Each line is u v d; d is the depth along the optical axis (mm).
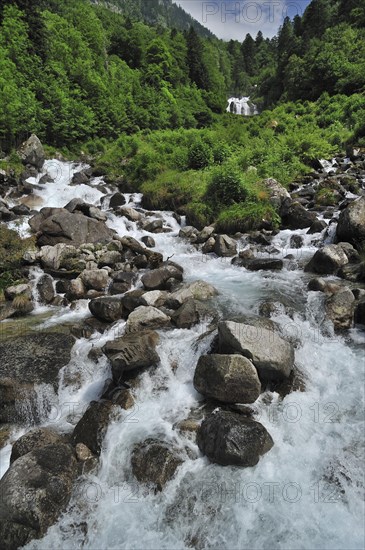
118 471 5473
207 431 5551
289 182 20281
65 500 5066
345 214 12320
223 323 6848
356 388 6297
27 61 33188
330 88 47531
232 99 81125
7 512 4770
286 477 5094
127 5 156875
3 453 6176
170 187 20031
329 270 10867
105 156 29438
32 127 27750
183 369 7215
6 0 35250
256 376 6094
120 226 17234
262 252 13352
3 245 13461
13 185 20953
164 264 12609
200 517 4773
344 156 25297
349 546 4285
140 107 42969
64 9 57281
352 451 5312
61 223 14492
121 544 4633
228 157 23250
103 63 48062
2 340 8891
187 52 71562
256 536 4488
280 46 86375
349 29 53312
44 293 11453
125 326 8578
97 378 7500
